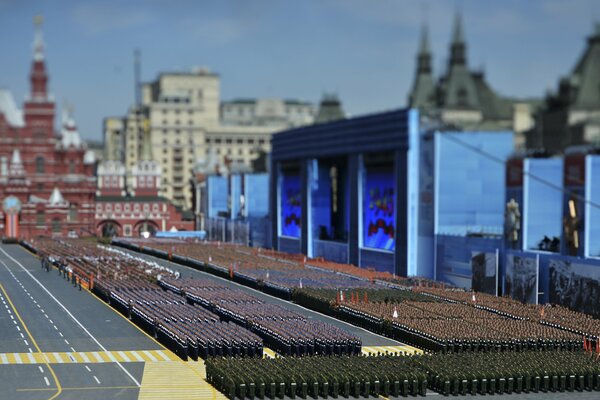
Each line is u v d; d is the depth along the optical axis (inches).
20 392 6594.5
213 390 6692.9
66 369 7386.8
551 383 6766.7
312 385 6451.8
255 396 6432.1
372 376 6535.4
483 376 6668.3
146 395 6525.6
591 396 6653.5
